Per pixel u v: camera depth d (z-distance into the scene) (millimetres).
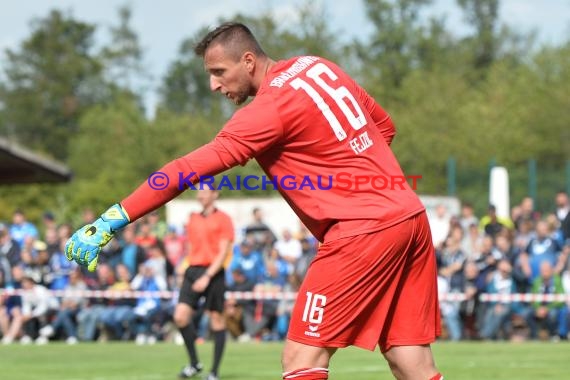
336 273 13219
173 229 54812
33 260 50406
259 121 12992
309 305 13336
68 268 49938
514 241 46719
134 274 49062
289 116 13109
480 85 167750
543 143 127562
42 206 136750
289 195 13562
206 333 48500
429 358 13891
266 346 42562
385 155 13766
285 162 13414
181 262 50781
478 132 124188
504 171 63906
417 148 118000
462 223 52688
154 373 29375
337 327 13289
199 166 12773
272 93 13203
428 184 116438
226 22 13766
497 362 31797
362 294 13273
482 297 45250
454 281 45688
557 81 132500
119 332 48594
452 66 172125
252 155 13055
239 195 99438
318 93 13344
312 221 13469
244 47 13609
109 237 12812
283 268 49281
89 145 169875
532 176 75375
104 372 29703
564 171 74500
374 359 34219
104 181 132250
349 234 13195
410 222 13398
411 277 13742
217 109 141500
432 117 127000
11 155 51188
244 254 48438
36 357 36062
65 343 46312
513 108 131125
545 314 44656
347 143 13375
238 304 48219
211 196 28516
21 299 48906
